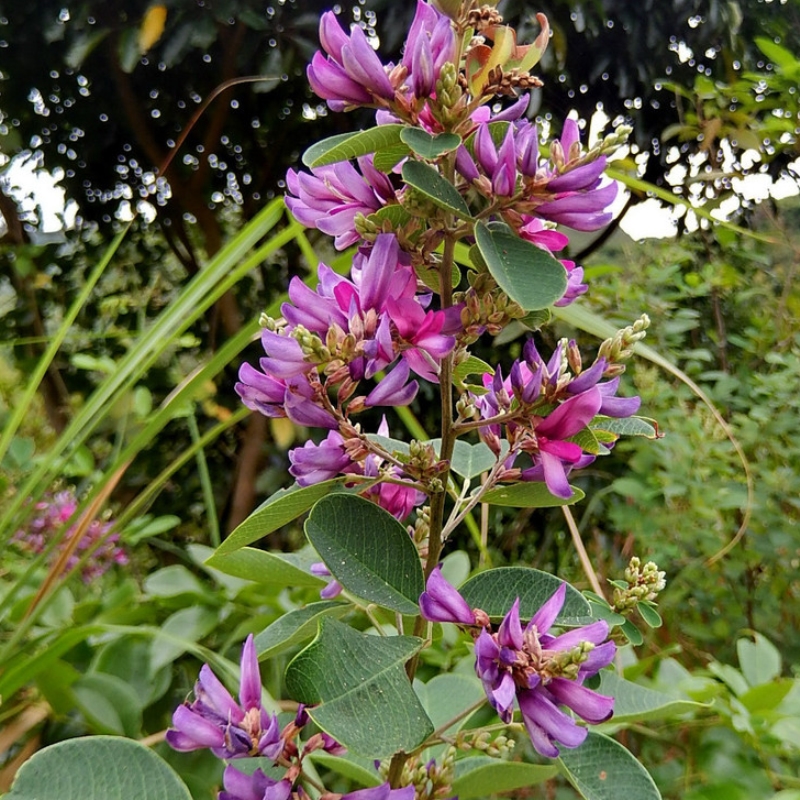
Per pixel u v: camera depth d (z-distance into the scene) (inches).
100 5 32.5
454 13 9.4
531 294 8.4
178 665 18.2
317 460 9.9
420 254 10.0
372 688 8.1
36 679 14.6
